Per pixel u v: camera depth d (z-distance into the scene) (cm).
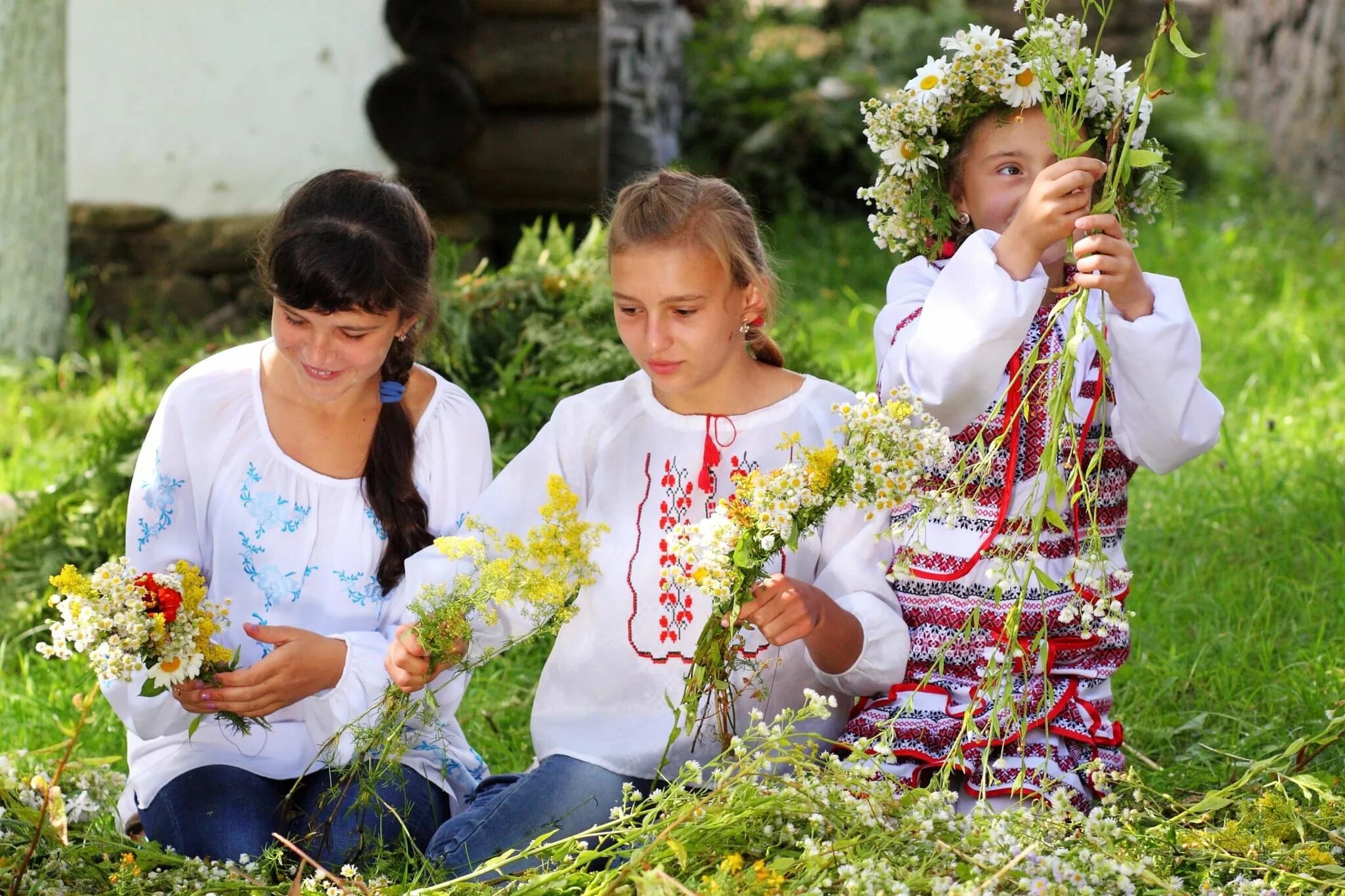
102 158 914
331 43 892
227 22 896
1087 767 299
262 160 910
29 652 488
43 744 412
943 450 285
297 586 340
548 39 878
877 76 1448
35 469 643
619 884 255
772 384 335
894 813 273
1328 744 313
